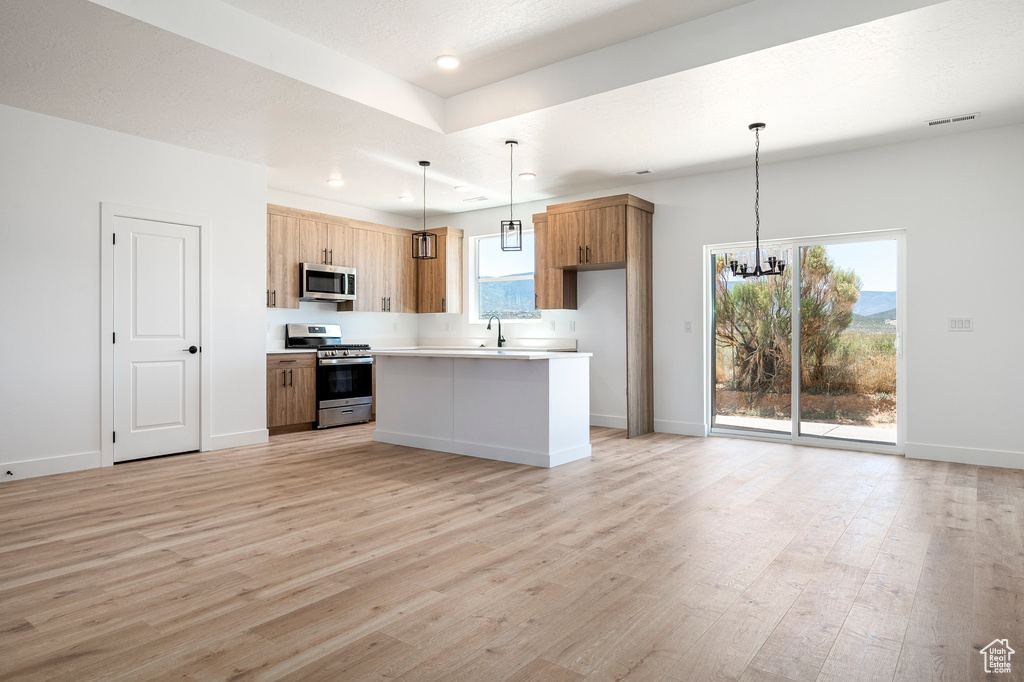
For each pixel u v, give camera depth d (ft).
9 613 6.96
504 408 15.34
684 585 7.72
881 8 9.48
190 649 6.16
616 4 10.64
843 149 16.29
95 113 13.41
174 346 15.90
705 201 18.90
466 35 11.73
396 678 5.64
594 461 15.24
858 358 16.84
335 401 21.29
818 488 12.49
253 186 17.56
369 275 23.34
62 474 13.75
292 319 22.16
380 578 7.96
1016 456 14.25
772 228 17.66
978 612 6.94
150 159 15.31
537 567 8.32
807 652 6.10
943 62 10.99
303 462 15.16
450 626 6.65
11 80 11.61
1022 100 12.80
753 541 9.32
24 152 13.21
